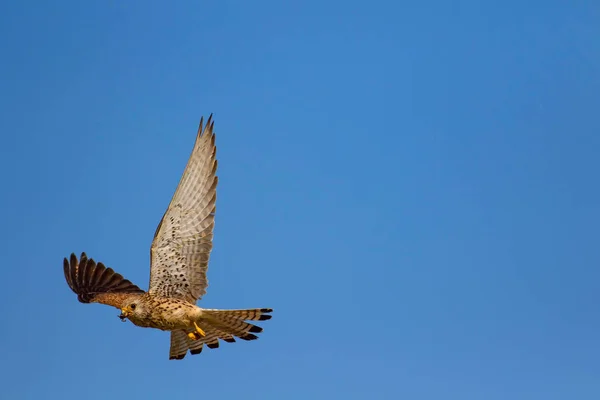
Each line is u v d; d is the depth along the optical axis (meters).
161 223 16.09
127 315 16.03
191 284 16.11
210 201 15.88
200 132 15.90
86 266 17.91
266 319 15.92
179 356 17.45
